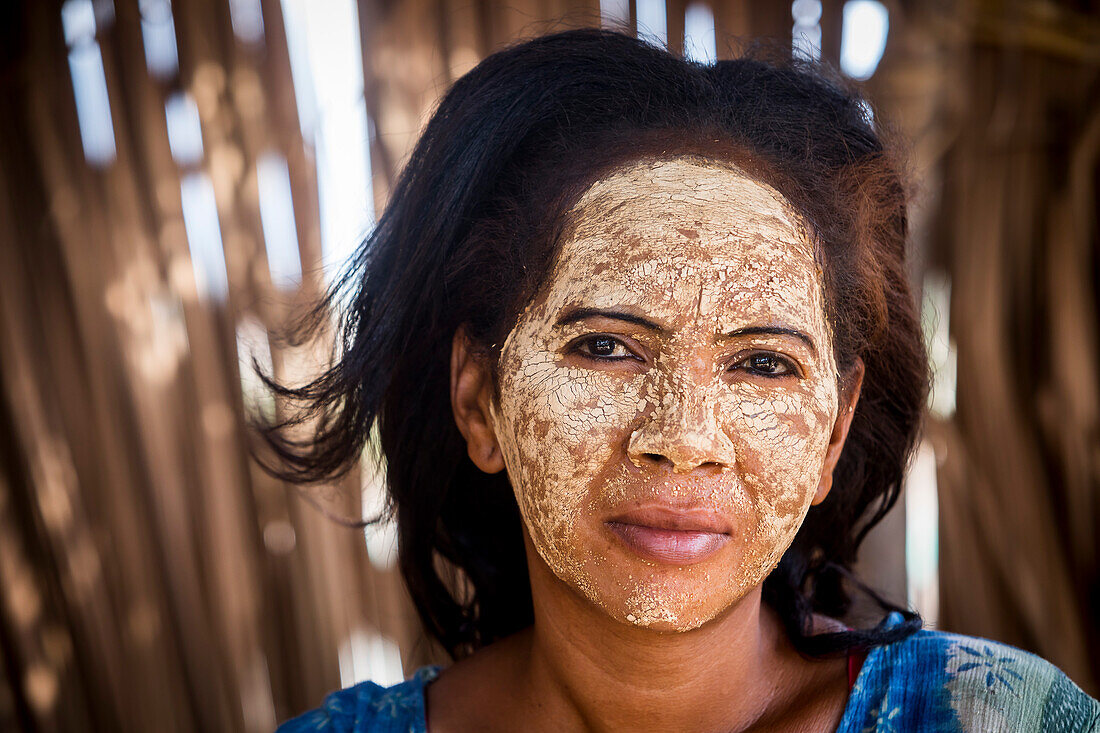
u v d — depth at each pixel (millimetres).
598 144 1072
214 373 2113
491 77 1157
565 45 1152
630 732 1033
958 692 984
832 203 1089
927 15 1955
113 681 2168
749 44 1313
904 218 1239
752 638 1046
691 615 943
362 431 1281
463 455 1281
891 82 1961
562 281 1004
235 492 2137
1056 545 1975
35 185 2100
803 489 976
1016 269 1988
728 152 1062
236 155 2076
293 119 2068
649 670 1006
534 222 1052
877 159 1191
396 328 1192
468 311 1109
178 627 2174
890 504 1291
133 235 2092
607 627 1003
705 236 975
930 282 2018
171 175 2086
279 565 2174
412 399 1241
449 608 1396
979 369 1980
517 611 1372
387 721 1130
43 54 2066
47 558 2154
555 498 977
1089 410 1943
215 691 2170
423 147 1217
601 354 986
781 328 959
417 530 1332
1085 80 1933
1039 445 1991
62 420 2129
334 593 2146
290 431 1528
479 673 1165
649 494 936
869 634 1050
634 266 969
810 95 1172
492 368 1068
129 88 2078
